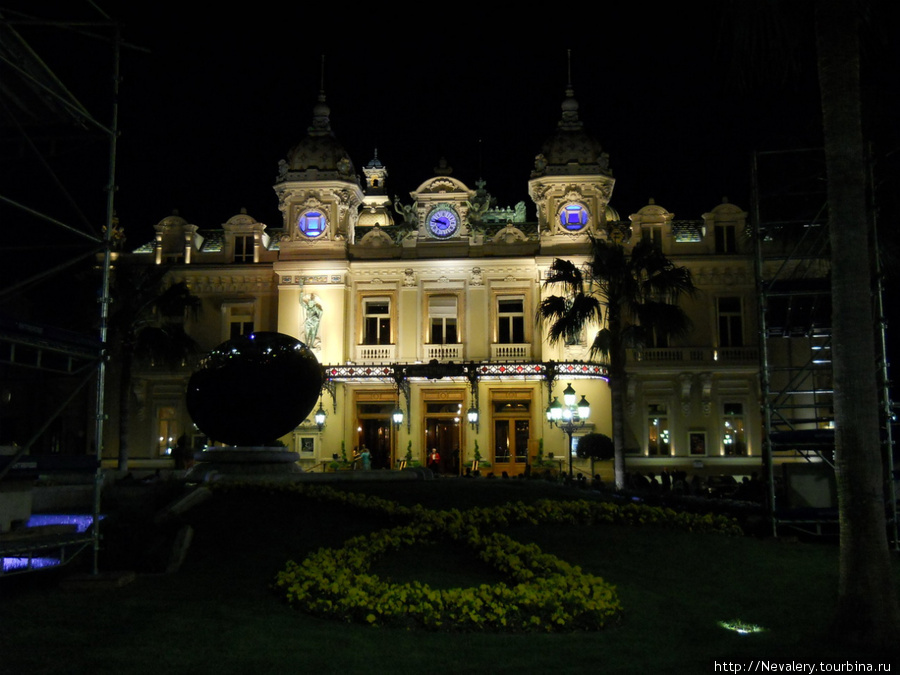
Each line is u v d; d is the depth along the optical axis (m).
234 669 9.46
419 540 16.36
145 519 16.48
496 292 44.69
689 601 13.80
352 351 44.97
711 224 44.72
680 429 43.97
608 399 43.34
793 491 20.58
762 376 20.61
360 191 47.03
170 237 47.03
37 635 10.44
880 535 11.41
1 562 12.21
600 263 33.56
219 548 15.96
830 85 12.23
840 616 11.48
